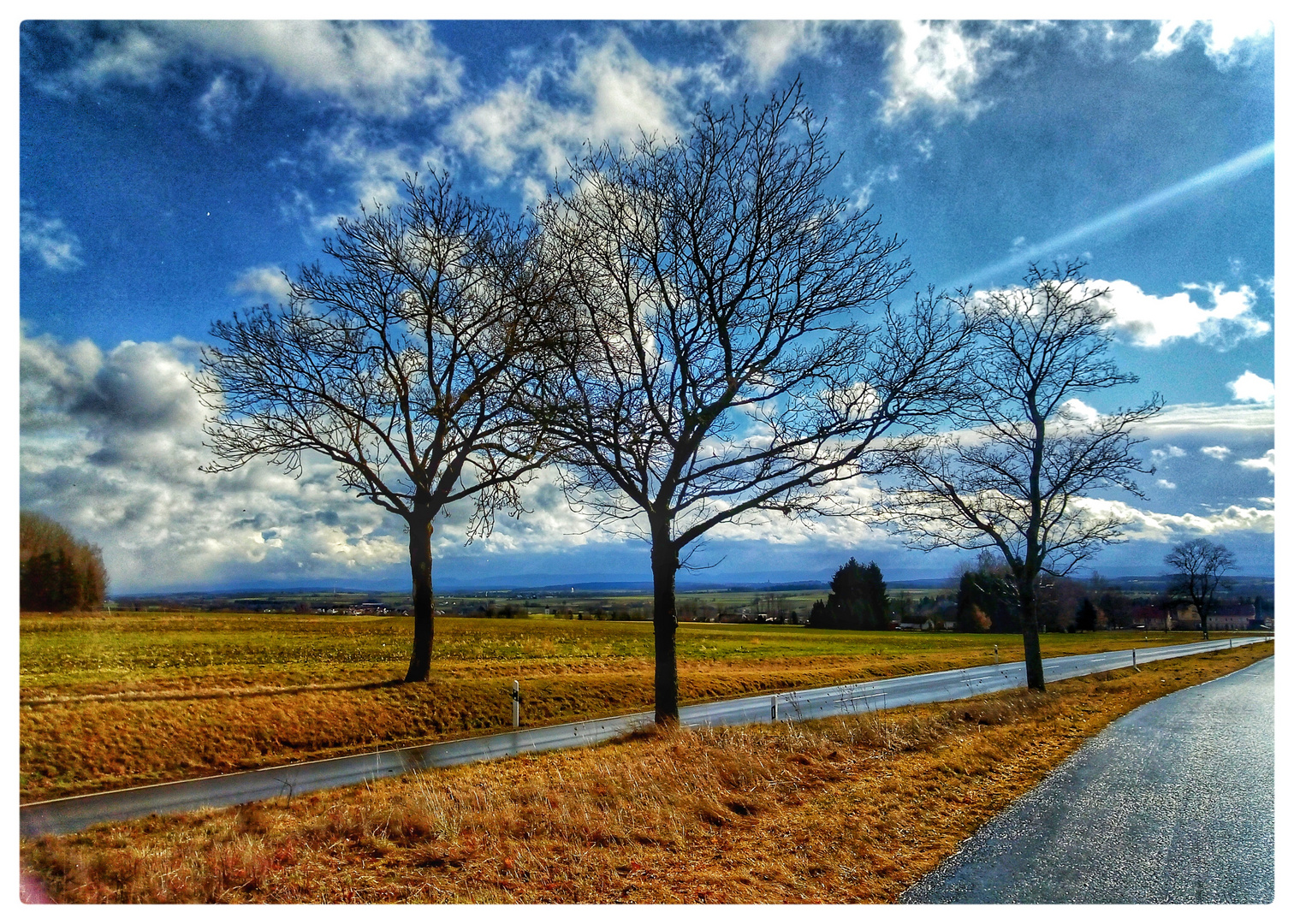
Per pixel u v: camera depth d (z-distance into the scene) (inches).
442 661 1111.0
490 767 487.5
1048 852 287.1
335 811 346.6
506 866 269.6
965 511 938.1
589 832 303.9
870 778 404.5
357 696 699.4
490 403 803.4
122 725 535.8
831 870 268.1
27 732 487.2
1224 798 365.1
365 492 823.7
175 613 2064.5
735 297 660.1
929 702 895.1
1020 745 508.1
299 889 251.3
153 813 389.4
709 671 1257.4
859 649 1968.5
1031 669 938.1
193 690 689.6
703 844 298.4
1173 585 3125.0
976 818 332.2
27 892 251.1
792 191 658.2
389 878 261.3
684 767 412.5
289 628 1745.8
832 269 655.8
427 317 820.6
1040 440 948.6
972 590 3191.4
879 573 3486.7
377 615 2421.3
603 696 898.7
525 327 751.1
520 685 843.4
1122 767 440.8
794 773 410.0
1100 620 3425.2
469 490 813.9
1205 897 242.1
